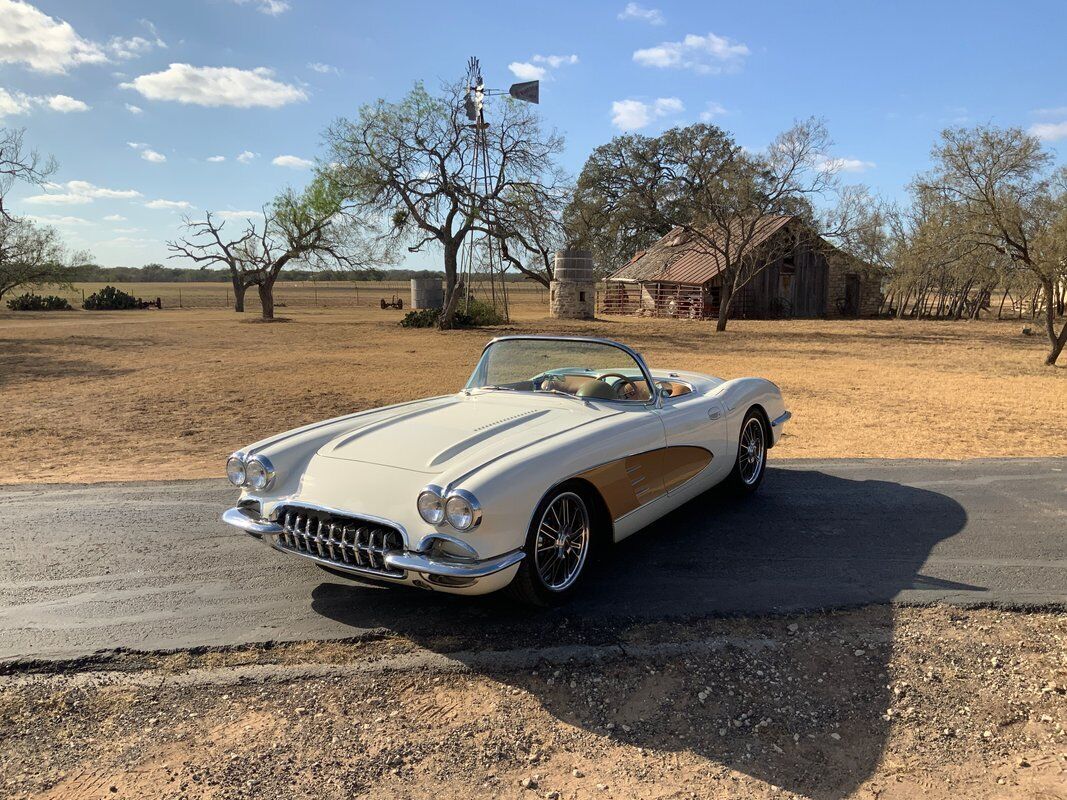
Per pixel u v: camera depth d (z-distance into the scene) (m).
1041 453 8.21
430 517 3.31
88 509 5.77
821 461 7.38
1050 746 2.77
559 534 3.83
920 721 2.93
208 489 6.38
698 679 3.23
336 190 35.81
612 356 4.90
